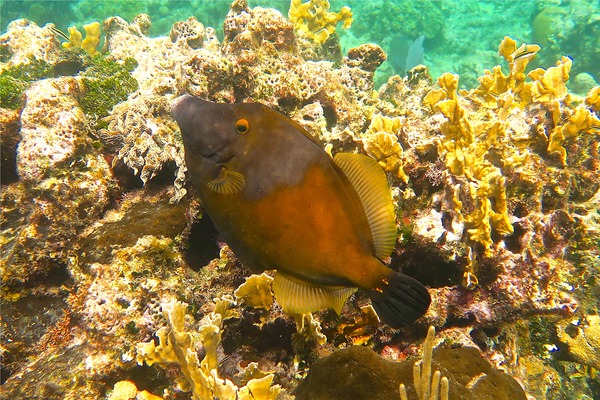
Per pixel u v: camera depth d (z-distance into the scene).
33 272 1.28
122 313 1.10
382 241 0.49
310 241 0.48
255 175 0.49
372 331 1.06
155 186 1.43
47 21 5.64
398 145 1.08
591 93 1.39
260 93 1.49
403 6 5.41
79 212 1.32
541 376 1.19
